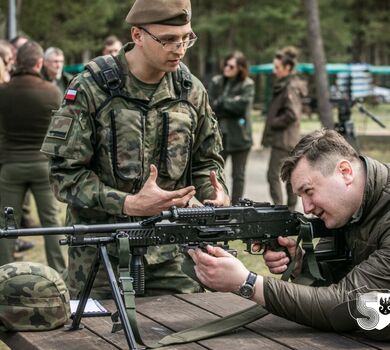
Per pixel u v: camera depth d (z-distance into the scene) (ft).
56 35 112.57
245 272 9.52
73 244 9.29
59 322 10.07
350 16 158.61
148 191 11.09
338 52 158.51
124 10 132.46
